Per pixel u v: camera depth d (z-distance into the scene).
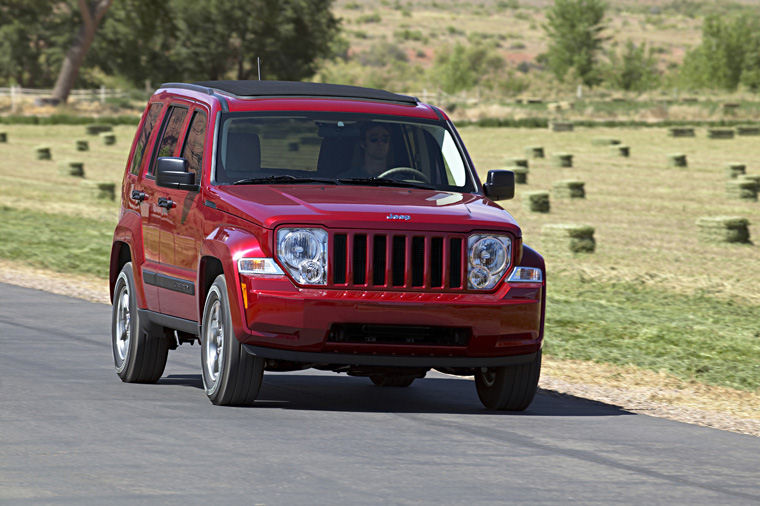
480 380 25.11
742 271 57.50
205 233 23.80
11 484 16.34
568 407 26.00
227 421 21.53
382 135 25.36
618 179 108.06
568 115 196.50
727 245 66.75
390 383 28.45
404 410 24.23
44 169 113.00
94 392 24.61
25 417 21.30
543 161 126.31
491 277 22.75
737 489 17.92
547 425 22.97
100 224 72.44
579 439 21.52
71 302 41.38
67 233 66.12
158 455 18.39
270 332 21.98
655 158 129.88
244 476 17.14
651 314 44.62
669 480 18.28
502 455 19.48
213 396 23.23
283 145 24.84
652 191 97.75
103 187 85.88
